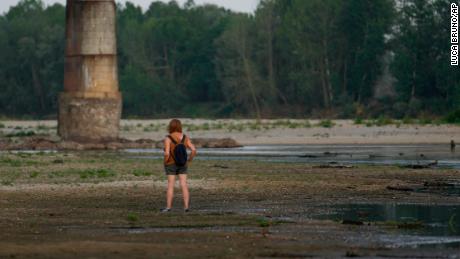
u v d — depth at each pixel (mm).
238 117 126500
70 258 14477
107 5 57250
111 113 57969
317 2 128375
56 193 25922
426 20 116562
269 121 90062
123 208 22344
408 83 116812
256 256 14750
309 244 16047
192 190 26906
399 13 123562
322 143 59125
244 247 15688
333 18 127688
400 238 16844
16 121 108000
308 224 19031
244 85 133000
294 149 53688
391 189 27281
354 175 32844
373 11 125875
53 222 19469
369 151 50469
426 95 117562
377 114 117312
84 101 57625
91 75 57469
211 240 16578
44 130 81312
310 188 27578
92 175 32344
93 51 57281
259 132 69250
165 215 20828
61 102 58562
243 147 56750
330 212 21484
